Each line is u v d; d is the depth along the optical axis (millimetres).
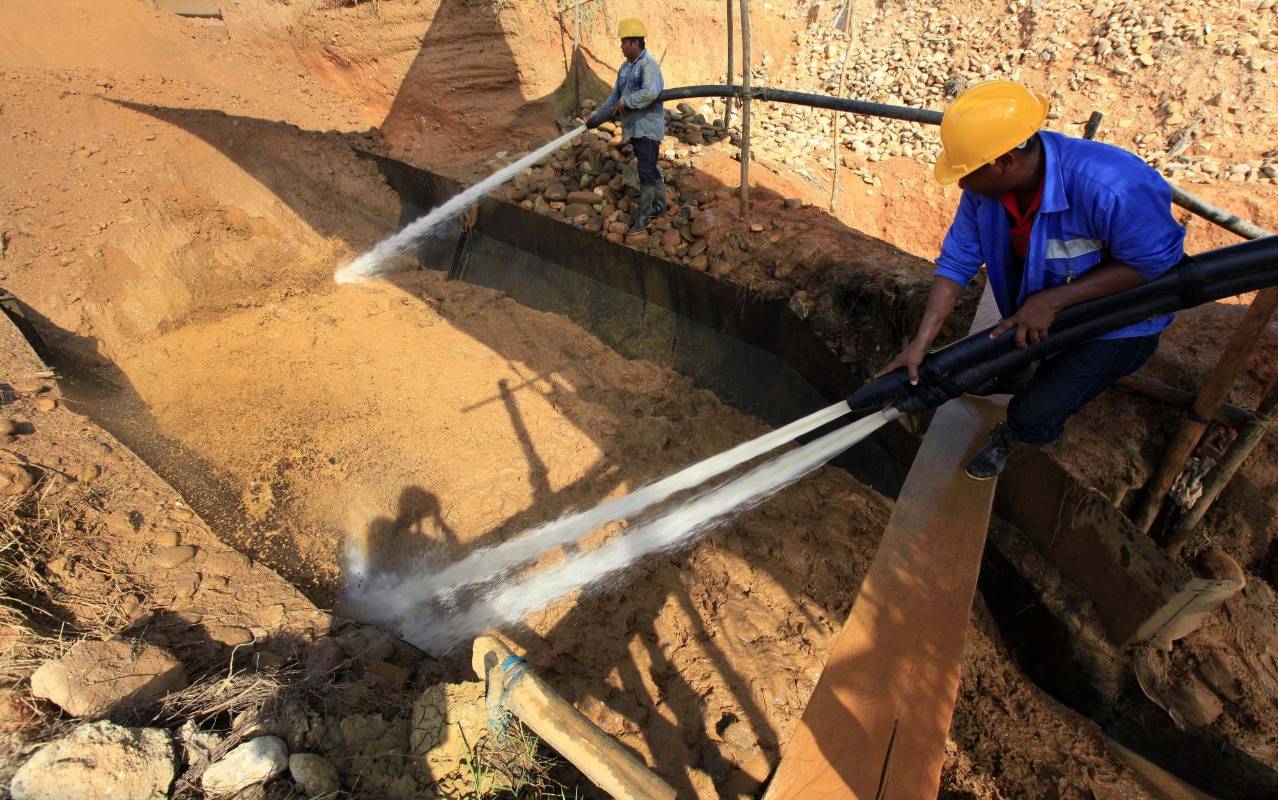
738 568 4156
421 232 8016
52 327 5641
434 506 4738
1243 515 3318
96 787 2098
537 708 2201
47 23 8320
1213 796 3137
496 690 2342
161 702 2559
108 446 3996
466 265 7715
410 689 3109
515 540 4496
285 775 2396
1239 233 3242
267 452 5133
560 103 8117
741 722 3338
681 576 4117
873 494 4734
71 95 7285
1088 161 2271
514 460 5031
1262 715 3033
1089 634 3320
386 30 8523
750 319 5641
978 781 3297
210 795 2266
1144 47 8547
